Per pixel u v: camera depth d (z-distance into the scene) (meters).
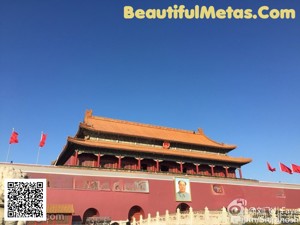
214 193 72.81
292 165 83.88
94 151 68.38
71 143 66.19
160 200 64.94
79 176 58.69
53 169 56.91
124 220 59.19
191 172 80.88
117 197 60.41
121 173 63.34
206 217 39.31
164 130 93.50
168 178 68.50
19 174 25.09
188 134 96.88
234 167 86.56
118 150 70.75
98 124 80.38
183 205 68.44
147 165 75.38
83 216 55.72
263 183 82.12
